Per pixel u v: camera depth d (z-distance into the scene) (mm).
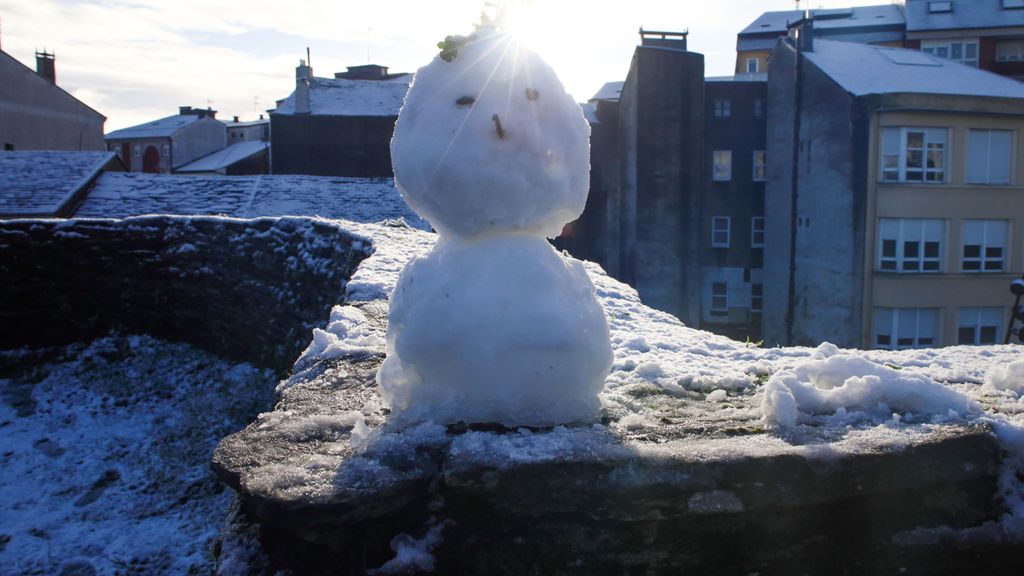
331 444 3029
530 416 3148
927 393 3449
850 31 39625
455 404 3145
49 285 12109
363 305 6047
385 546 2717
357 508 2559
